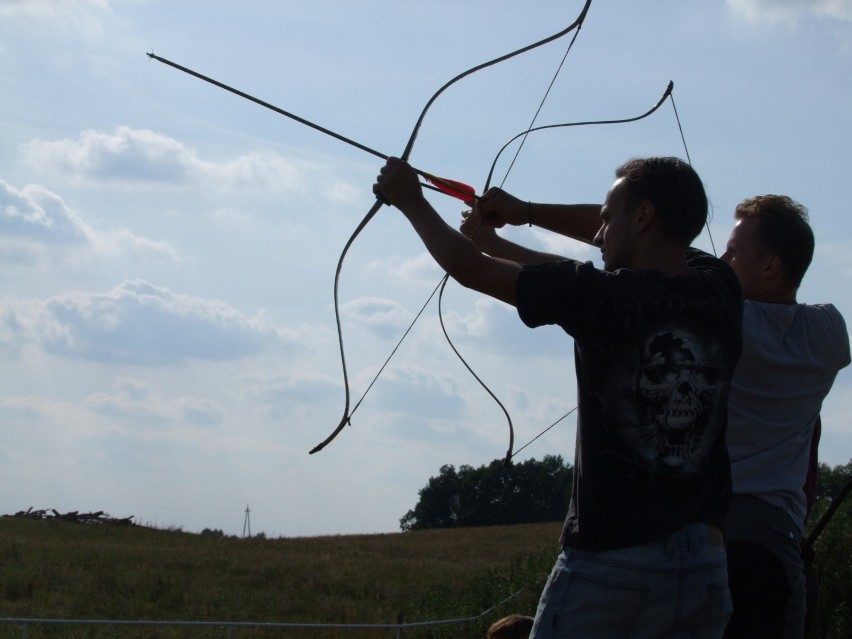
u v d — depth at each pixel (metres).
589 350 2.74
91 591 21.66
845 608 9.19
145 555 28.67
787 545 3.61
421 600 20.86
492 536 45.91
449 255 2.77
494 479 83.62
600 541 2.73
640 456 2.72
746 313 3.66
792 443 3.68
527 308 2.74
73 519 42.81
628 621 2.71
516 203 3.86
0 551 26.66
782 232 3.74
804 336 3.66
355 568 29.27
